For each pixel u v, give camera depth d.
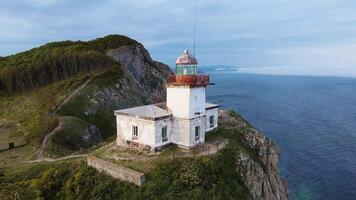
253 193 33.31
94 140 54.06
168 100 36.31
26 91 77.94
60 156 42.41
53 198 29.98
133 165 31.02
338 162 68.62
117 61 87.75
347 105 150.38
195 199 26.72
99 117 63.94
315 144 82.12
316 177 60.94
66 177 32.28
